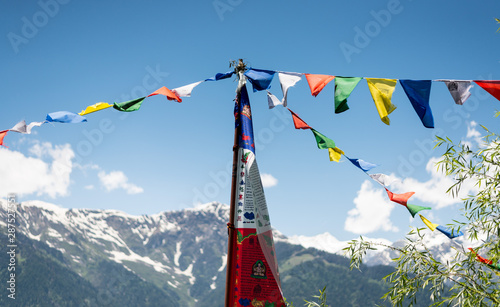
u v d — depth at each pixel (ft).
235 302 30.17
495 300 29.96
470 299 30.55
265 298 30.01
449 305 30.96
